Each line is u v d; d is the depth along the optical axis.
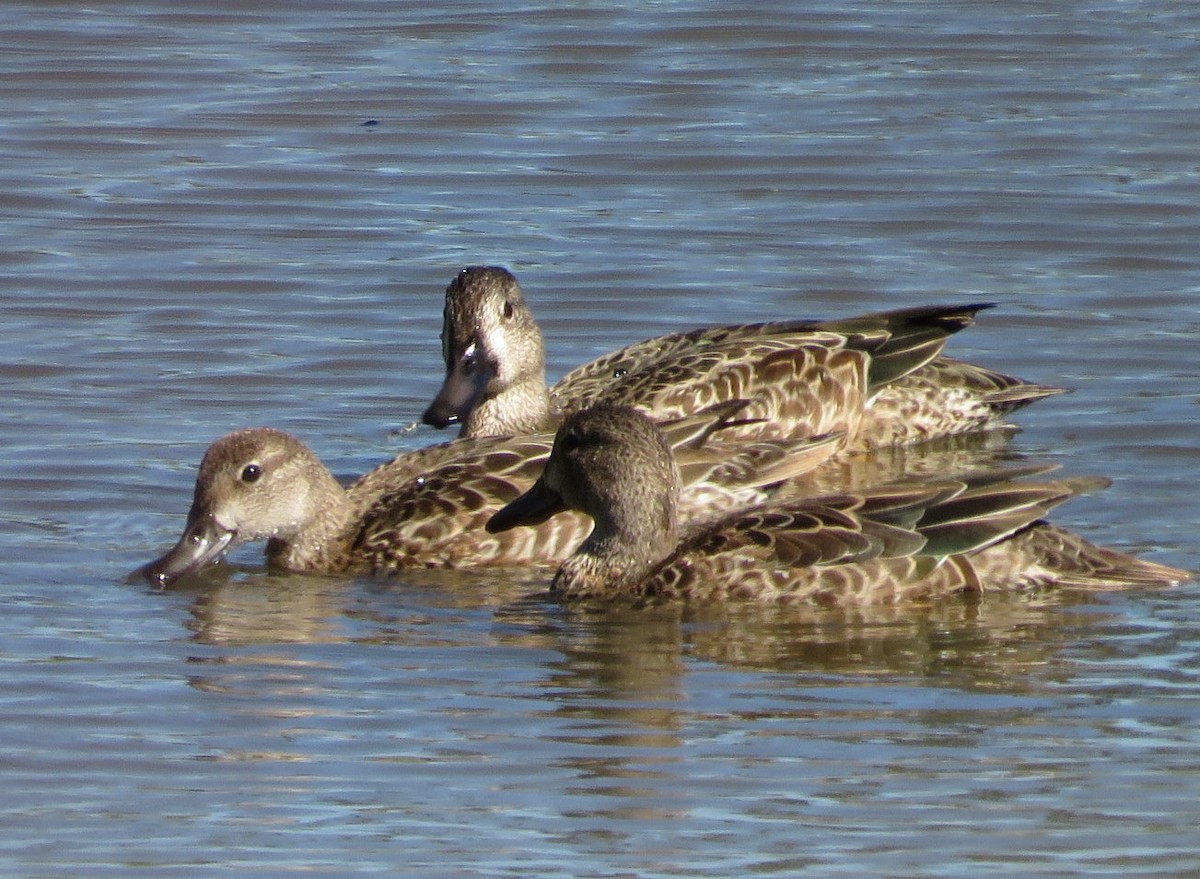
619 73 25.72
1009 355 18.44
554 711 11.64
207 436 16.55
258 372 17.91
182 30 27.23
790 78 25.55
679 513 14.86
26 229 21.11
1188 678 12.02
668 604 13.57
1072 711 11.57
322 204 21.97
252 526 14.52
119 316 19.11
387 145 23.53
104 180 22.47
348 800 10.50
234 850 9.95
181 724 11.46
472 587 14.22
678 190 22.42
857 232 21.34
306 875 9.70
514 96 24.92
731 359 17.19
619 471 13.95
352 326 19.03
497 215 21.73
